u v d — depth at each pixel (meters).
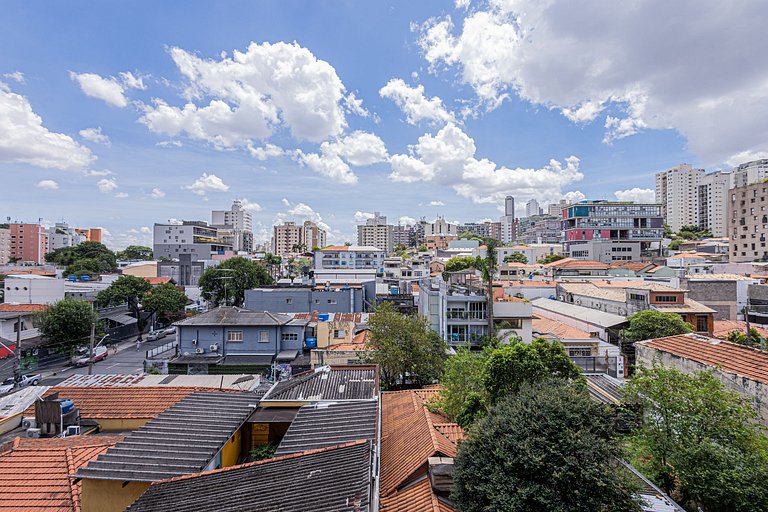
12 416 16.94
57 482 12.47
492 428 11.05
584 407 11.02
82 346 44.31
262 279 71.44
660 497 11.80
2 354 39.56
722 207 148.50
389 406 20.50
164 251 121.38
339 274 82.12
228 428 13.85
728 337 33.53
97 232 171.62
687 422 12.84
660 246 113.31
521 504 9.35
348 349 36.78
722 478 11.35
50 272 78.44
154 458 12.07
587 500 9.32
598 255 102.31
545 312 53.69
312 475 10.30
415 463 13.16
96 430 17.50
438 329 39.53
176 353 40.94
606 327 38.88
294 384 17.27
